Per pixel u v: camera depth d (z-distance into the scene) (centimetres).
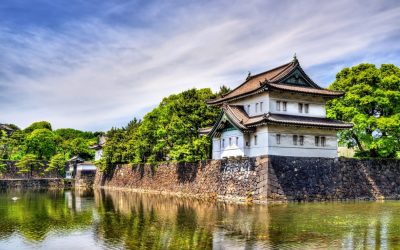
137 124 10062
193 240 2908
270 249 2603
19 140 12675
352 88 6297
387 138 5981
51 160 11531
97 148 12244
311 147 5738
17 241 3069
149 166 8144
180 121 6794
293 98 5822
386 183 5725
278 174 5041
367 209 4347
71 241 3033
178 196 6606
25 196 7406
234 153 5934
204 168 6250
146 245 2803
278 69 6247
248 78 6825
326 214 3975
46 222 3950
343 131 6519
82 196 7300
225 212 4244
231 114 5928
